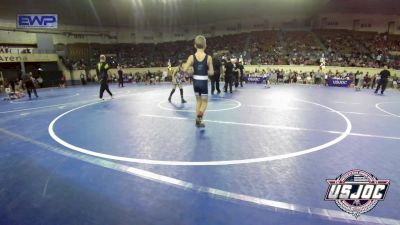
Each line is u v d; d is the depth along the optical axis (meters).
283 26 37.09
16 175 4.12
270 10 34.62
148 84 25.56
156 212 3.04
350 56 27.53
